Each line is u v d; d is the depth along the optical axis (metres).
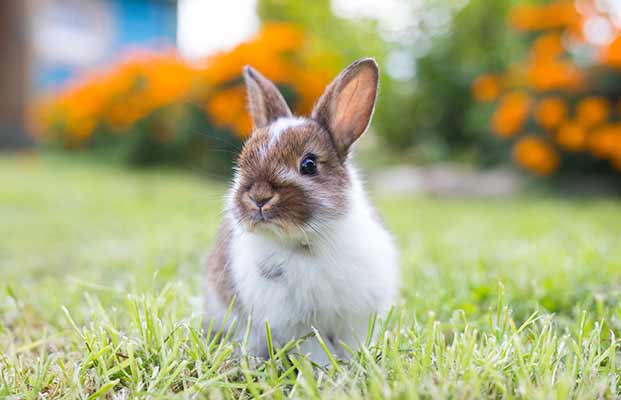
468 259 0.84
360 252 0.62
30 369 0.60
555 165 1.72
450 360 0.57
